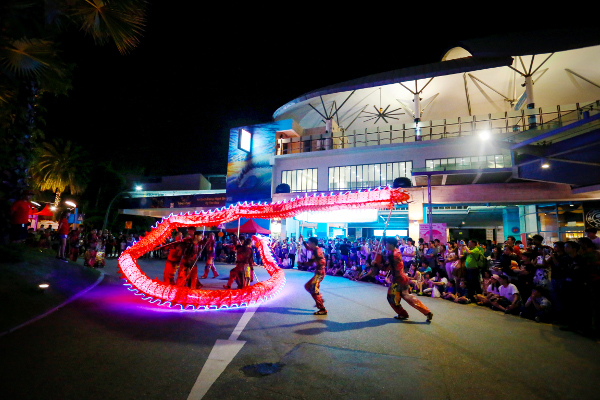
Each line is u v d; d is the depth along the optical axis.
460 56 27.30
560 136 11.40
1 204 8.80
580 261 6.55
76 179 32.53
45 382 3.51
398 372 4.14
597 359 4.79
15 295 6.12
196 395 3.38
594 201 17.88
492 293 8.83
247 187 29.84
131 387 3.51
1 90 8.72
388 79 23.50
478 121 24.58
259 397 3.38
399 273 7.06
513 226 23.34
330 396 3.46
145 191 39.59
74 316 6.11
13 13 7.31
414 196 20.58
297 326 6.28
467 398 3.50
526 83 22.05
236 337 5.45
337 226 26.84
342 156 26.12
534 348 5.27
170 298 7.58
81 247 22.20
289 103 28.53
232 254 22.31
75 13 8.63
